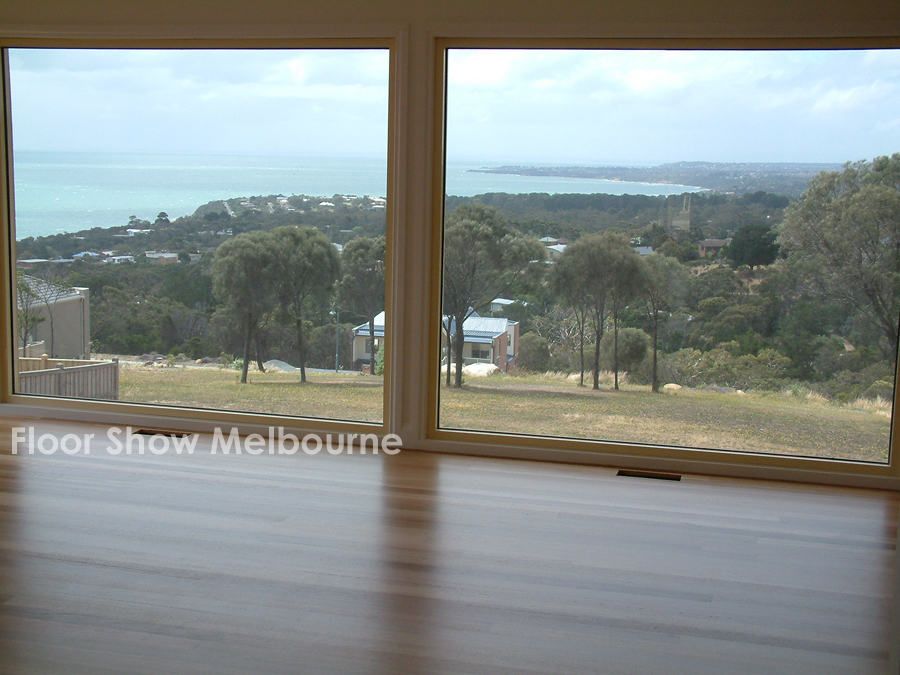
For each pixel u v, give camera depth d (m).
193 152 4.81
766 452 4.26
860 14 3.82
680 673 2.26
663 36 4.06
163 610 2.55
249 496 3.69
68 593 2.65
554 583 2.83
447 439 4.61
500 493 3.83
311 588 2.74
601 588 2.80
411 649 2.35
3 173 5.02
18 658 2.24
